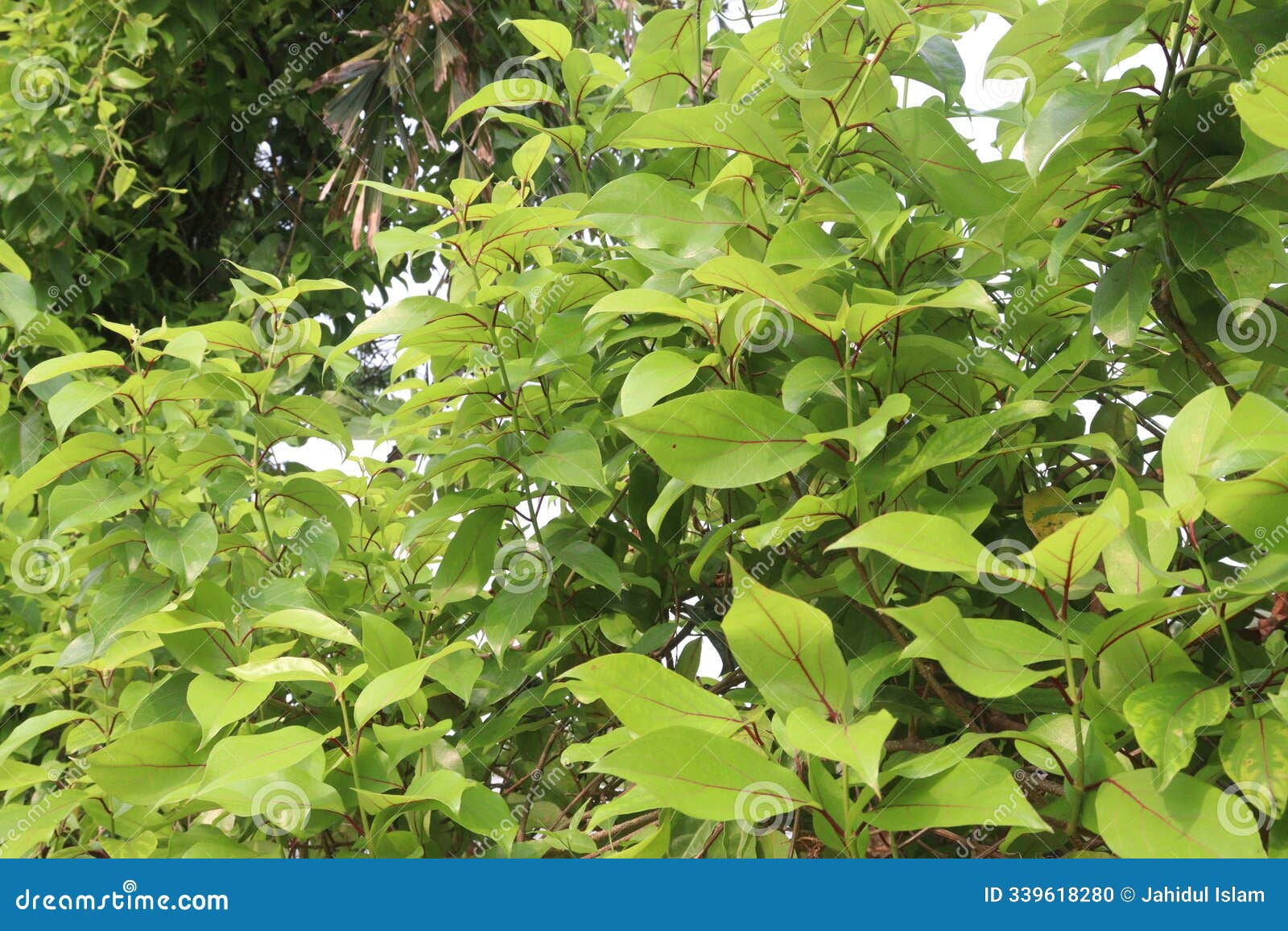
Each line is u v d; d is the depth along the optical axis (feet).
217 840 3.26
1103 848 2.60
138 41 9.34
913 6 3.47
